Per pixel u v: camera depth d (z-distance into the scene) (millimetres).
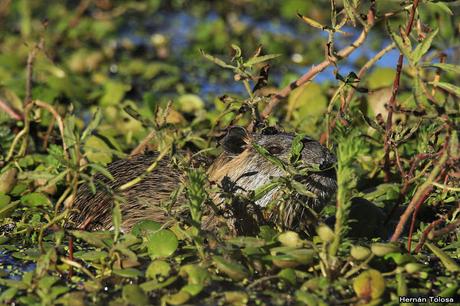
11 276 8305
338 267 7848
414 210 8594
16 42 18062
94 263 8375
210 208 9203
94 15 20500
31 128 12078
